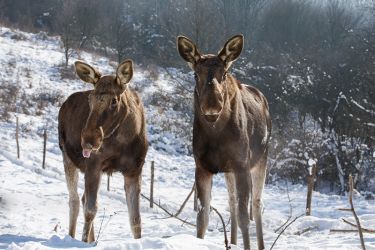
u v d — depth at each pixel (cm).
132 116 1653
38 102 6650
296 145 5294
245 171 1534
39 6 13038
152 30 9875
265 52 7831
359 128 5275
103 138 1552
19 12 12762
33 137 5641
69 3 10444
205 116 1404
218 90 1382
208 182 1569
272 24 9975
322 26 10181
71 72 7994
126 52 9381
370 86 5772
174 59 7756
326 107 5981
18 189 3712
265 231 2267
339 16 9712
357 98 5759
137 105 1708
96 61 8988
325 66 6550
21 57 8269
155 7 11194
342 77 6103
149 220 2934
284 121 6094
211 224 2752
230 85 1503
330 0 10169
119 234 2345
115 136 1619
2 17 12088
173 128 6506
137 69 8619
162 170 5359
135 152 1681
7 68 7669
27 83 7250
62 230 2416
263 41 9444
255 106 1684
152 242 1296
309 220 2634
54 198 3497
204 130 1506
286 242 2000
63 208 3225
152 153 5825
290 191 4697
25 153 5031
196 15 6688
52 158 5078
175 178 5075
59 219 2822
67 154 1886
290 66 6700
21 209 3088
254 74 6681
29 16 12500
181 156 5981
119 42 9150
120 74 1582
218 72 1424
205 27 6694
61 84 7481
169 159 5762
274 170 5191
